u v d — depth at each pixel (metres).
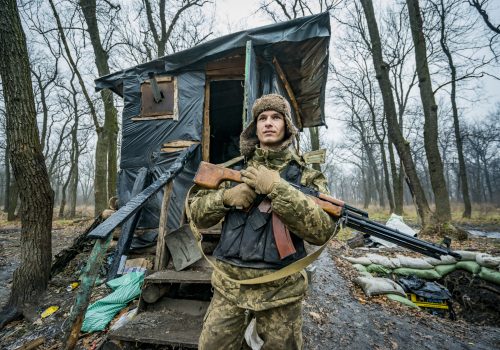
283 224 1.28
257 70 4.58
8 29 3.74
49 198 4.02
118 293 2.96
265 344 1.31
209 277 2.64
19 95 3.79
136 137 4.86
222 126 9.61
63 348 1.74
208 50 4.48
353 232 9.18
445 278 5.79
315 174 1.51
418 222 13.01
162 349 2.18
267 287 1.29
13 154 3.82
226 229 1.41
